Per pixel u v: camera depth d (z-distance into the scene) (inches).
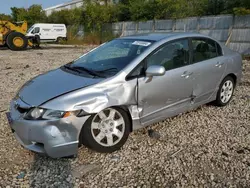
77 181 104.0
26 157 121.9
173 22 717.3
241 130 149.4
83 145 125.9
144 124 134.7
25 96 120.0
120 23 935.7
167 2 741.3
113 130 124.7
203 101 168.1
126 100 123.3
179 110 151.7
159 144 133.3
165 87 137.9
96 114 117.1
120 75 124.0
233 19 554.3
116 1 1041.5
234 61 185.5
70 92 114.3
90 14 1025.5
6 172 110.0
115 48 154.1
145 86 129.5
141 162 117.3
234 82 193.3
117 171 110.7
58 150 109.4
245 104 195.6
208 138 139.7
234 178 105.2
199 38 163.3
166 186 100.9
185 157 120.8
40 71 356.8
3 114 175.8
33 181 104.0
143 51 136.1
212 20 603.2
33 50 725.3
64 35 1109.7
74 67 146.7
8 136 142.9
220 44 179.6
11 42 691.4
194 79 153.6
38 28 1047.6
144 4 809.5
